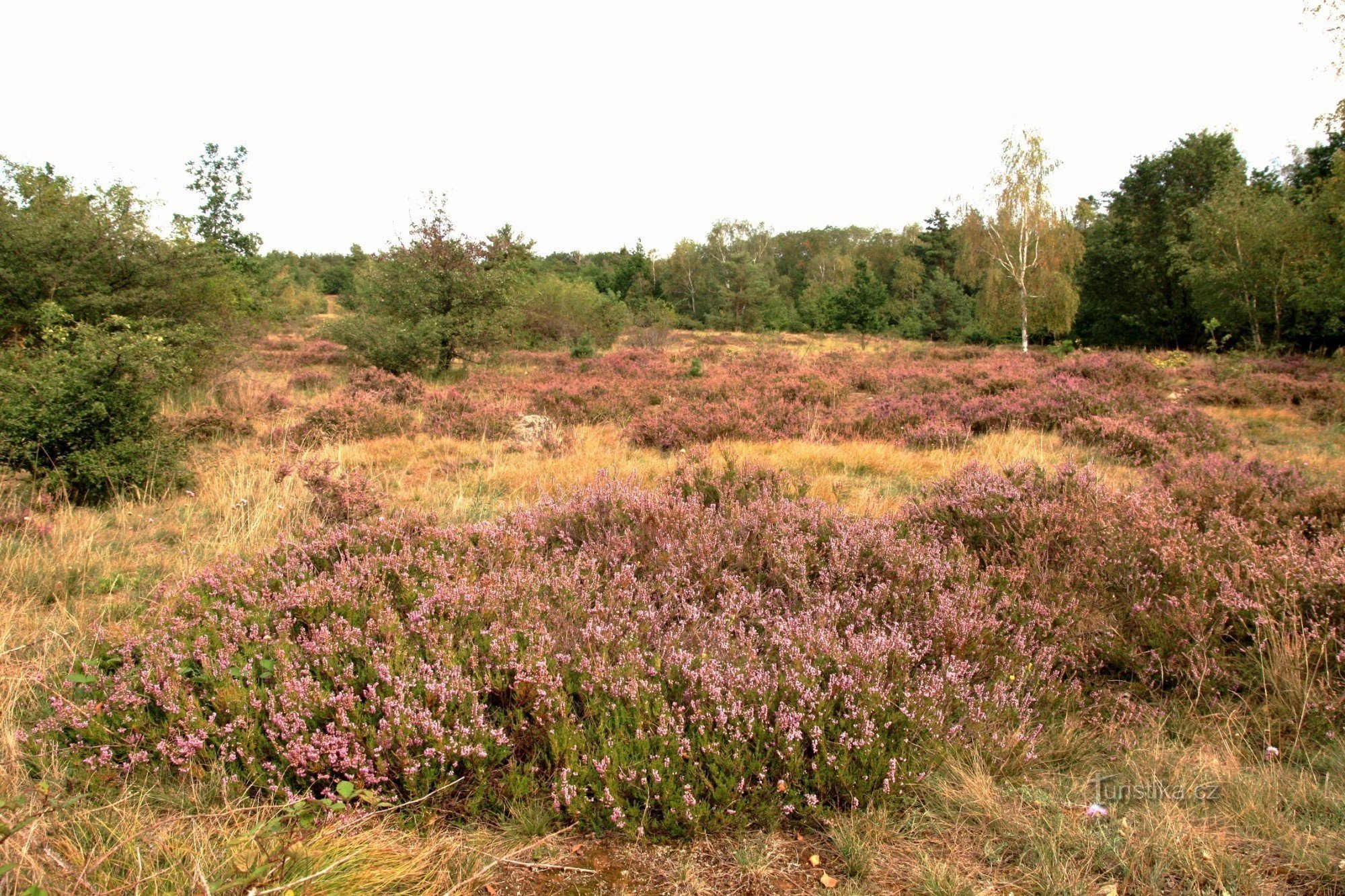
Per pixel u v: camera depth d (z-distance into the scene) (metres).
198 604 3.69
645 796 2.51
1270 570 3.94
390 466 8.63
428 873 2.25
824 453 8.74
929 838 2.46
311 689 2.86
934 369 18.20
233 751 2.70
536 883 2.26
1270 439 10.38
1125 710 3.22
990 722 2.96
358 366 17.91
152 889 2.05
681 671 3.06
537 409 12.56
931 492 6.16
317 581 3.83
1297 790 2.60
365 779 2.54
